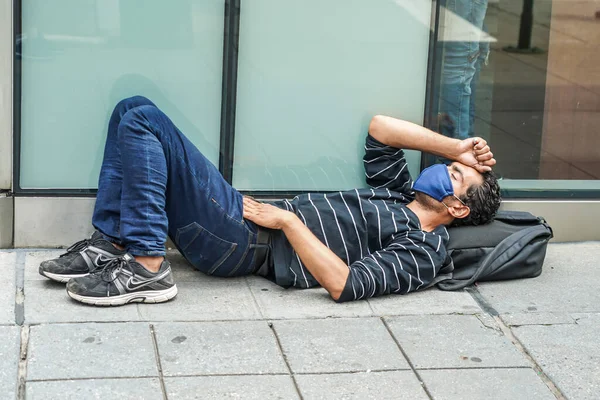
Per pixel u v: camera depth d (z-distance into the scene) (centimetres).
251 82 398
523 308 359
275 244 365
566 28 423
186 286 363
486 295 371
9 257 380
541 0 417
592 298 372
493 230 387
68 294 336
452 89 419
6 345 301
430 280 365
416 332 333
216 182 354
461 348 323
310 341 321
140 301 339
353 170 419
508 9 414
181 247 360
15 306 330
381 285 354
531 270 388
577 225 436
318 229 371
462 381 301
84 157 391
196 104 396
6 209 385
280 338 321
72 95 383
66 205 391
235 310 342
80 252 352
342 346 319
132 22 381
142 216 334
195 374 293
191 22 386
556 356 321
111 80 386
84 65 381
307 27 398
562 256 419
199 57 391
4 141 379
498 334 336
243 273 374
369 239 375
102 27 379
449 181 377
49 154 387
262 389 287
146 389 282
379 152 401
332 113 411
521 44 420
